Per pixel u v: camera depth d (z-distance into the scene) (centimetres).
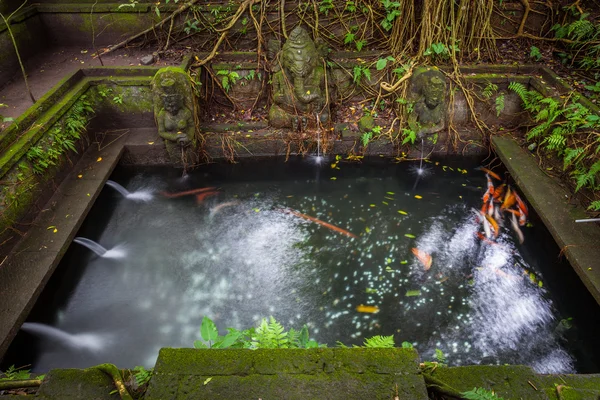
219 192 586
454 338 386
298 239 501
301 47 589
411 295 427
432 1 620
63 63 664
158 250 484
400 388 195
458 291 432
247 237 504
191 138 592
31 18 671
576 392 205
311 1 671
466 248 486
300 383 197
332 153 649
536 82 618
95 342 379
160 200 568
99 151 599
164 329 392
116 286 437
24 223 449
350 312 409
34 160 479
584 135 505
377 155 650
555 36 678
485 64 656
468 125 659
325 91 640
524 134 631
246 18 675
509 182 596
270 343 265
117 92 624
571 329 396
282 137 634
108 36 706
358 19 684
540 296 428
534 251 483
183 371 202
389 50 681
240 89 679
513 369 214
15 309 361
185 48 693
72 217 473
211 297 426
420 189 590
